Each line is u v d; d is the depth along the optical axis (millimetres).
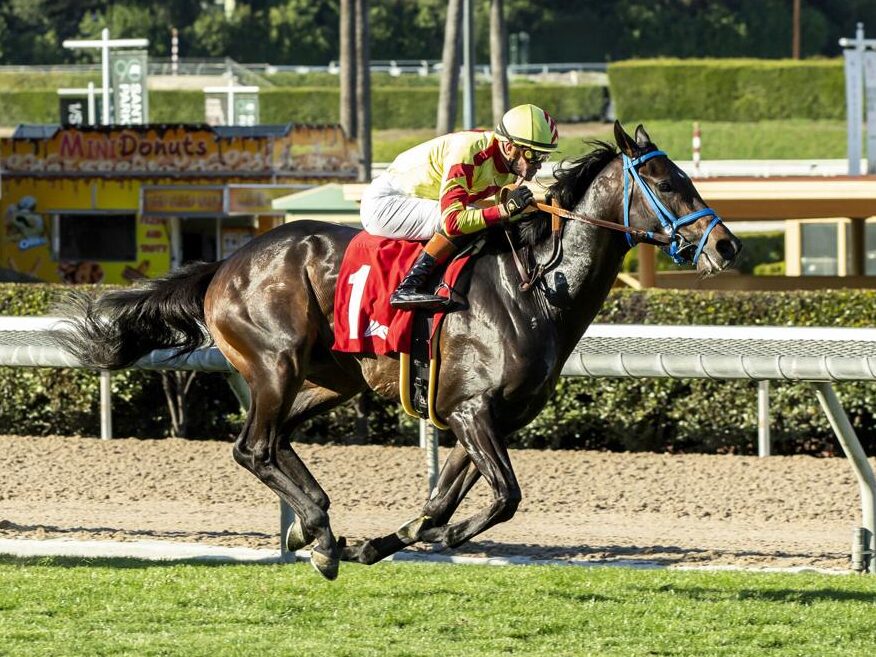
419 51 110188
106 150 40531
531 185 24094
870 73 33219
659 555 12625
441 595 10719
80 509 15039
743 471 17438
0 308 21188
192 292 11414
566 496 15914
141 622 9703
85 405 20750
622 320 20594
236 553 12422
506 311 9914
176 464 17953
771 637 9508
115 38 107250
